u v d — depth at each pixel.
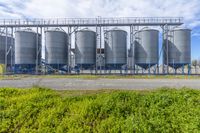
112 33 38.53
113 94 8.41
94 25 39.09
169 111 6.67
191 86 15.67
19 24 39.59
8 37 44.50
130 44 39.69
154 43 37.88
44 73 37.28
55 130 5.79
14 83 18.58
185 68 44.38
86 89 13.63
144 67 38.69
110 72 38.88
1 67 38.34
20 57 39.38
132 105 7.18
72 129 5.73
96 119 6.37
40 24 39.44
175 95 8.02
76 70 39.09
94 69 39.75
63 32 40.41
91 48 39.19
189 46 38.03
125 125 5.78
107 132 5.65
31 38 40.44
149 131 5.45
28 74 35.16
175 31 38.22
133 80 21.67
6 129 5.93
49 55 39.06
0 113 6.65
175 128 5.73
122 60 38.31
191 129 5.50
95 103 7.23
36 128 6.03
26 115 6.64
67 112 6.89
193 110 6.59
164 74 34.62
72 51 42.41
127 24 38.72
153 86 15.62
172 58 38.38
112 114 6.56
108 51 38.91
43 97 8.47
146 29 37.94
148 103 7.39
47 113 6.72
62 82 19.31
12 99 8.13
